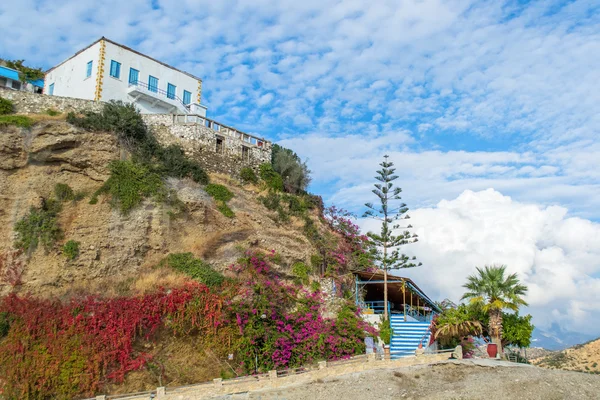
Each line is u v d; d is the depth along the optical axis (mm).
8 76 45375
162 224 33094
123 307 27922
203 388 25281
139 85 42906
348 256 41500
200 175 37188
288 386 25875
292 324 32969
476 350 38062
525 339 32094
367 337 34094
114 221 31844
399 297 46281
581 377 25703
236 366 29469
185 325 28859
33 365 25703
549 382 24750
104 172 33125
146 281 30172
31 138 31719
